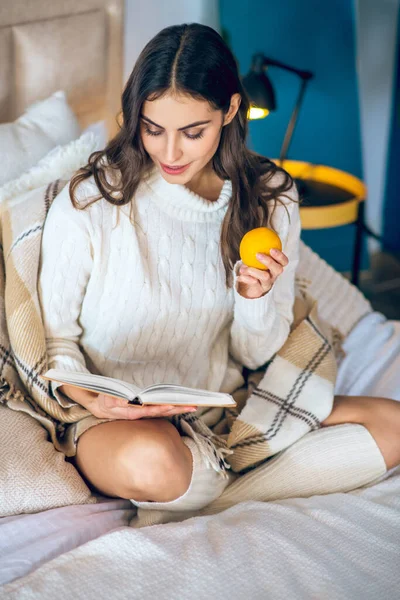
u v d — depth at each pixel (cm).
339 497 137
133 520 132
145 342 142
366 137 320
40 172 162
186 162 129
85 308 140
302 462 141
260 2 268
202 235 143
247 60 273
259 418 146
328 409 148
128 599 105
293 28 278
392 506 135
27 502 125
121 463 126
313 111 294
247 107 138
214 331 149
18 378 141
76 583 107
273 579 111
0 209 153
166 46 119
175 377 148
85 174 138
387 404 149
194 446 132
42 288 138
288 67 248
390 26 302
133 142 132
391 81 313
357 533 126
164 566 111
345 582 113
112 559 112
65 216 135
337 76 294
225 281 145
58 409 135
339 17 286
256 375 163
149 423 130
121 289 138
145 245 139
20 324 135
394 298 307
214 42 123
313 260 209
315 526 126
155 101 121
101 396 129
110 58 226
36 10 202
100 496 138
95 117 228
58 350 137
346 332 197
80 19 212
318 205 257
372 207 335
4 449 129
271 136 289
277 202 152
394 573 118
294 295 167
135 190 137
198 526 122
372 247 341
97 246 136
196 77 119
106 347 142
